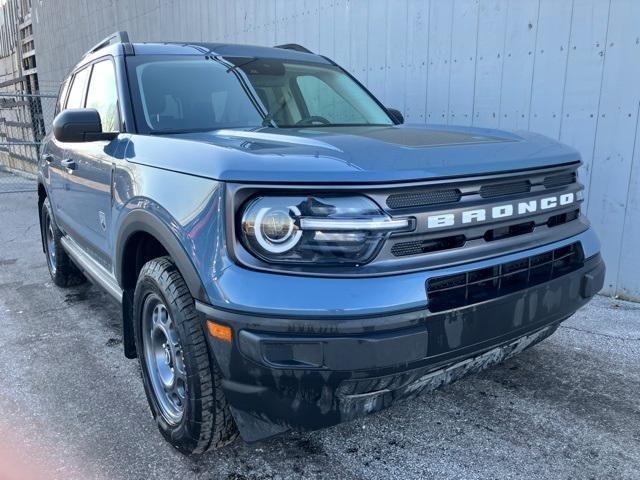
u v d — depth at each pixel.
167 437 2.59
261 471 2.47
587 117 4.52
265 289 1.93
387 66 5.96
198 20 8.95
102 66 3.65
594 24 4.37
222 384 2.09
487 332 2.14
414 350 1.95
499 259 2.20
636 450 2.58
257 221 1.97
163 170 2.44
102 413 2.97
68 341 3.96
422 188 2.02
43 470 2.49
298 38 7.04
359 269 1.95
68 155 3.93
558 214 2.54
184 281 2.32
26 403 3.08
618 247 4.52
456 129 3.08
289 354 1.90
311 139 2.40
